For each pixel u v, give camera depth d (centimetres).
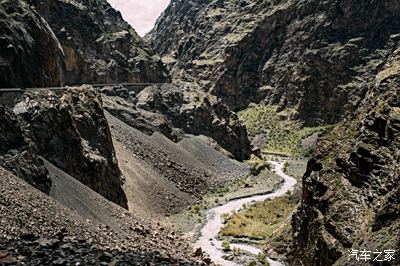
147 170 7412
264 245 4719
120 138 8044
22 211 2677
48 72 6128
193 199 7344
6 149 3675
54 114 4775
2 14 5472
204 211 6531
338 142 4003
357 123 3953
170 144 9312
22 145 3841
